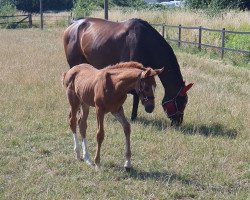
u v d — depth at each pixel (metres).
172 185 6.07
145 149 7.21
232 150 7.17
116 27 9.10
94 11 34.12
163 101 8.40
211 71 13.75
